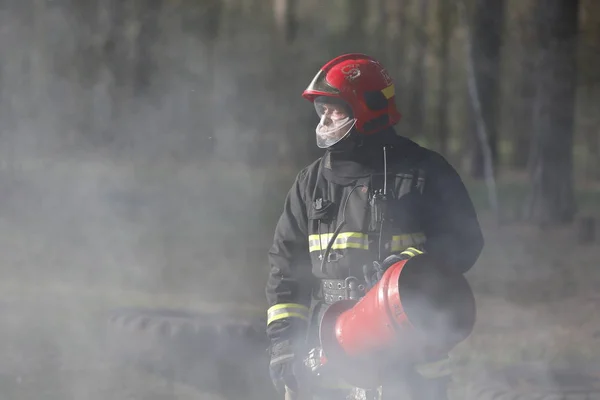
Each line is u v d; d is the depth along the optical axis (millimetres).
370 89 8852
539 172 44469
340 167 8930
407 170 8812
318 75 9078
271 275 9281
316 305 9078
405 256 8406
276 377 8875
